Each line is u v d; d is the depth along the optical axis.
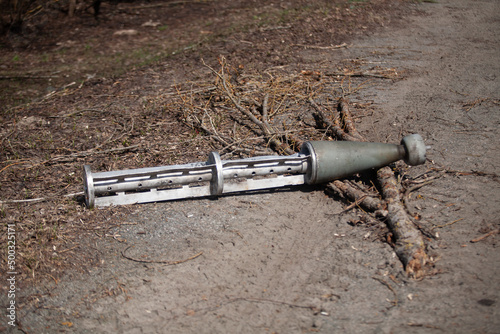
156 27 7.25
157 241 3.16
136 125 4.39
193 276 2.94
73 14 7.71
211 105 4.64
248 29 6.63
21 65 5.94
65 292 2.91
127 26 7.35
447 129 4.07
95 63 5.86
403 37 6.35
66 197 3.50
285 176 3.49
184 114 4.48
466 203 3.24
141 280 2.94
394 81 5.02
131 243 3.15
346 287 2.81
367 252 2.99
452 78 5.03
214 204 3.44
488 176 3.46
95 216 3.33
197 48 6.04
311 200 3.45
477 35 6.34
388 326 2.59
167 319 2.73
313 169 3.37
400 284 2.79
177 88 5.01
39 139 4.22
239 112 4.50
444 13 7.39
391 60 5.55
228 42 6.15
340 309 2.70
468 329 2.53
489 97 4.55
